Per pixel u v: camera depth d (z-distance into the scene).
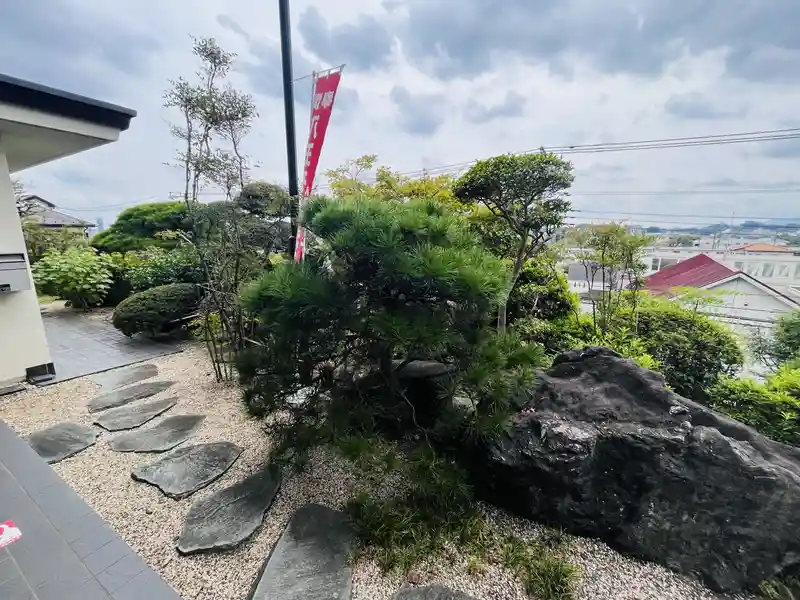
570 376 2.19
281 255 3.83
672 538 1.67
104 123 3.31
